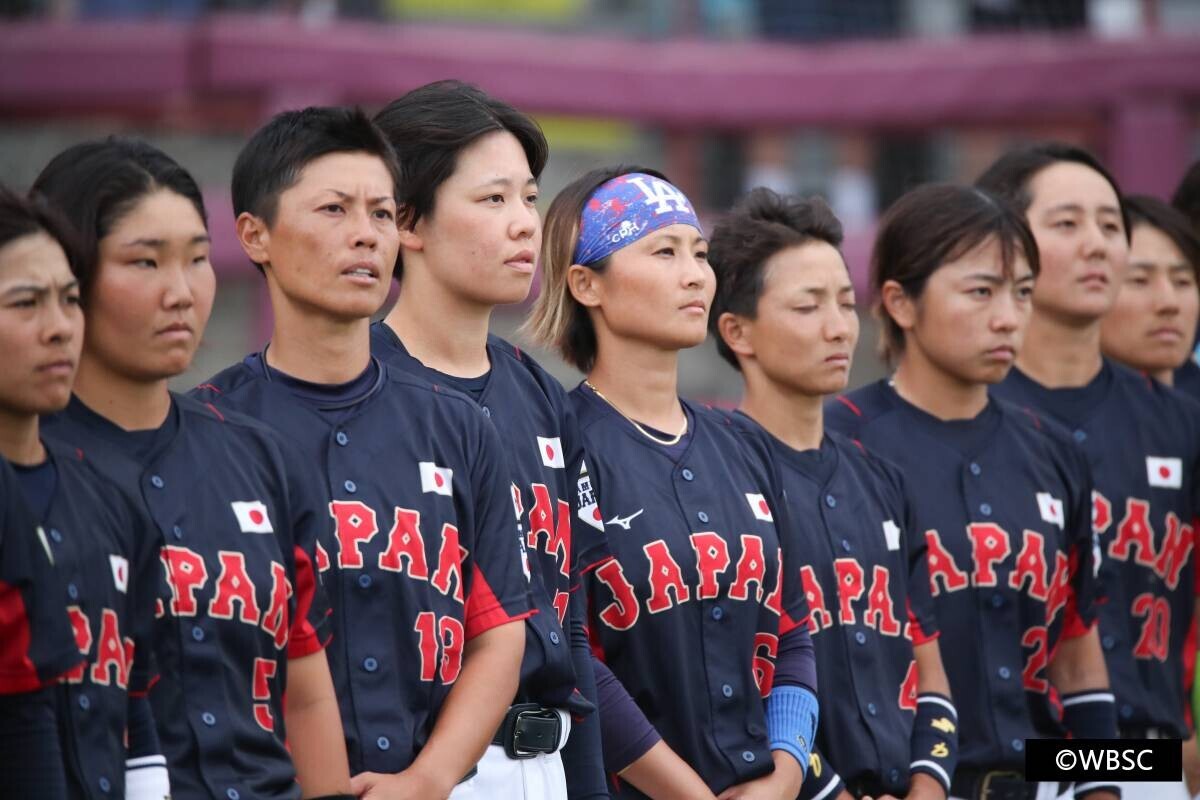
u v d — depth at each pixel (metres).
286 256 13.61
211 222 37.97
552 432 15.58
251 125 41.91
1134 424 20.70
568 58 42.34
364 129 13.81
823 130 43.44
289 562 13.03
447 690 13.69
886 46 43.25
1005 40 43.09
